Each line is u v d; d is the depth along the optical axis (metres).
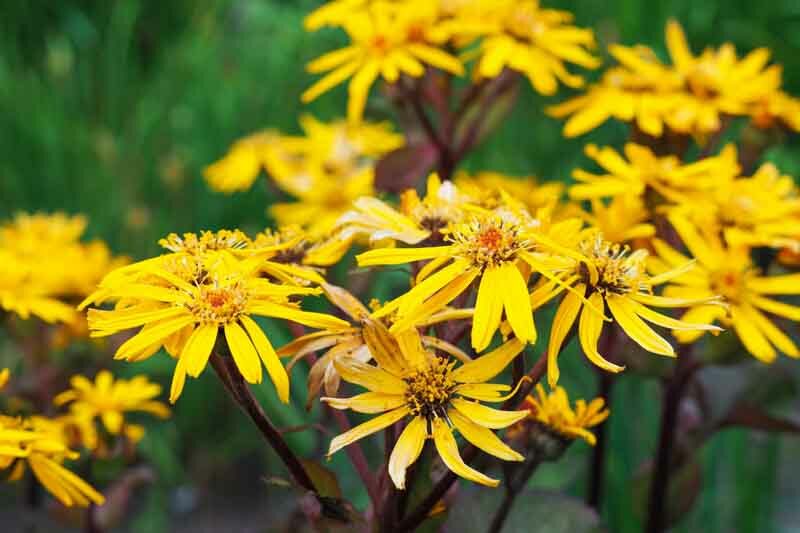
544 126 1.25
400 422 0.54
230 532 1.05
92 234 1.24
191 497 1.10
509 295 0.50
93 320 0.50
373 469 0.84
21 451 0.55
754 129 0.75
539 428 0.59
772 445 0.85
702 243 0.66
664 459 0.71
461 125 0.80
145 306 0.51
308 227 0.88
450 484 0.53
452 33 0.76
